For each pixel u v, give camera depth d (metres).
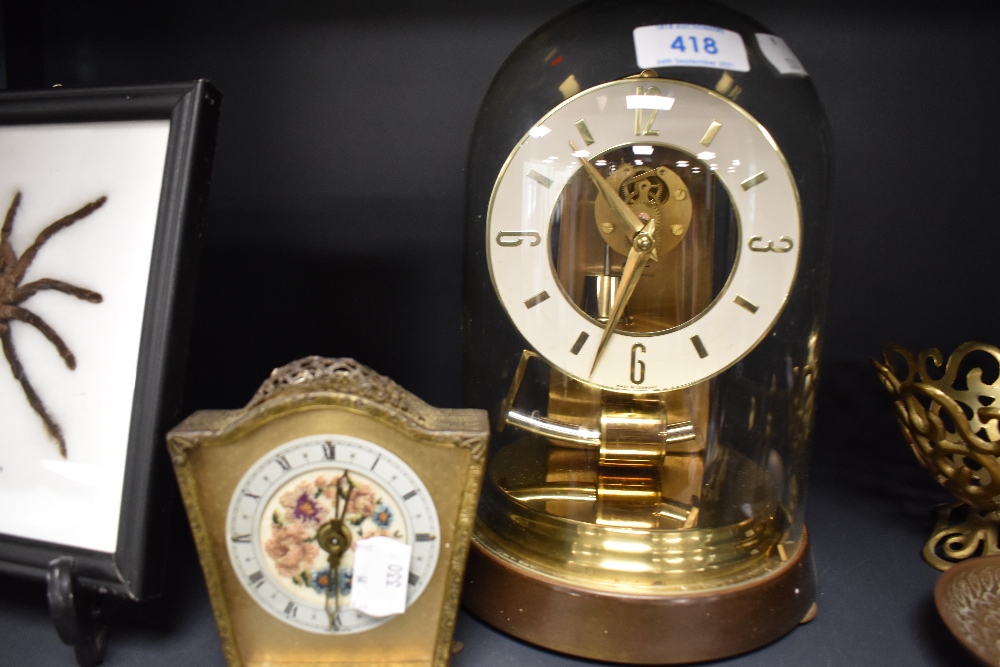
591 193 0.66
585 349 0.66
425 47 0.92
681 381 0.66
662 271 0.67
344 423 0.53
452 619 0.56
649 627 0.59
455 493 0.54
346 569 0.55
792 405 0.77
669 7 0.70
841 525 0.84
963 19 0.88
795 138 0.70
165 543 0.59
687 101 0.62
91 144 0.62
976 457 0.69
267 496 0.54
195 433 0.52
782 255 0.63
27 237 0.63
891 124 0.91
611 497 0.68
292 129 0.94
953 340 0.95
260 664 0.57
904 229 0.94
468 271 0.80
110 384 0.61
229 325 0.99
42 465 0.61
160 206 0.59
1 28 0.85
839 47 0.90
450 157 0.94
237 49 0.92
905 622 0.66
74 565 0.58
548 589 0.60
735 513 0.66
